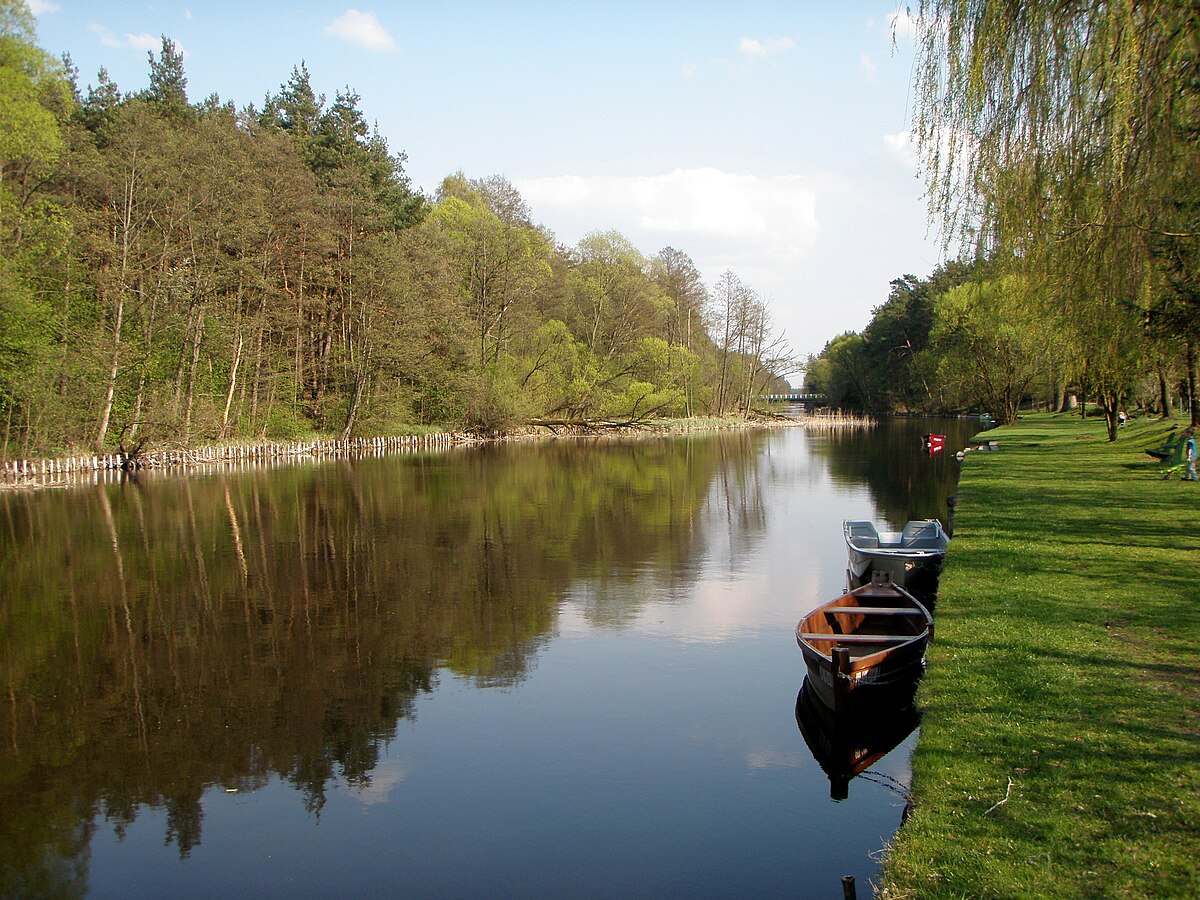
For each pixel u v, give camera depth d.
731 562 19.75
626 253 76.50
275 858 7.54
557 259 79.06
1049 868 4.95
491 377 60.09
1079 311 13.28
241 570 18.91
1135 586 11.22
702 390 84.75
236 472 39.81
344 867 7.36
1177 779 5.81
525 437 67.94
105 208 38.34
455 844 7.65
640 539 22.81
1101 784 5.82
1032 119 11.91
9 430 34.59
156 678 12.09
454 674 12.13
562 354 67.88
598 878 7.04
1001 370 57.38
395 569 19.03
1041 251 12.85
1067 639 8.98
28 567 19.22
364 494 32.09
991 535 15.63
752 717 10.37
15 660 12.91
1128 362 15.90
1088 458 31.05
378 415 54.72
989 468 28.97
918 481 35.53
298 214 45.56
